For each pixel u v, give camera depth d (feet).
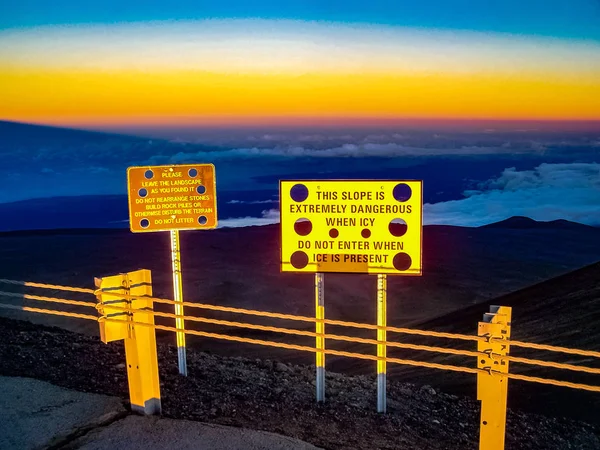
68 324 40.78
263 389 20.18
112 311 15.66
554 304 42.42
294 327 45.34
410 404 20.71
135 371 16.24
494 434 13.25
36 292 50.80
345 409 18.84
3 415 16.37
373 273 18.11
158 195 19.75
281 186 18.04
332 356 37.81
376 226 17.94
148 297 15.71
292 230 18.19
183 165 19.86
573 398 25.55
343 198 17.93
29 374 19.62
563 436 19.45
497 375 13.09
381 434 16.93
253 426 16.34
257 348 39.47
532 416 21.27
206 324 45.11
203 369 21.91
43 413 16.51
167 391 18.88
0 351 22.07
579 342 34.35
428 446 16.48
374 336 42.96
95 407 16.84
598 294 42.88
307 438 15.81
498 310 13.30
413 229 17.85
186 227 20.07
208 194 20.10
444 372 31.96
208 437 15.19
